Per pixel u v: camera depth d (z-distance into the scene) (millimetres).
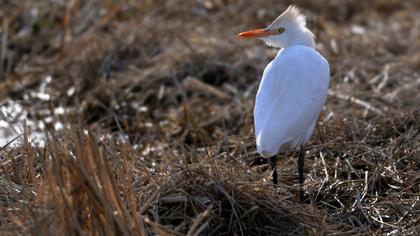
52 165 7793
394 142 10688
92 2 18438
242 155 10852
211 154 10031
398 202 9281
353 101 12602
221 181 8797
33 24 17844
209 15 18391
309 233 8289
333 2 20391
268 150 8977
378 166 9930
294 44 10258
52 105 14570
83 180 7500
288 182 10078
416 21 18844
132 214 7828
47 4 18547
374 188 9828
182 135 12281
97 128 12172
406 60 15320
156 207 8531
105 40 16812
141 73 15391
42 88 15398
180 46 16312
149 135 12828
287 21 10242
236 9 18750
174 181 8844
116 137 12367
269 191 8953
